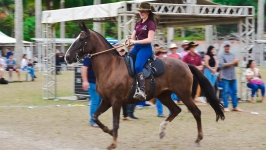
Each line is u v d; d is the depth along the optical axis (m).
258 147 9.73
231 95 15.33
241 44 18.59
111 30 52.94
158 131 11.51
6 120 13.14
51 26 19.27
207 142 10.22
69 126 12.16
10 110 15.31
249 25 18.36
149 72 9.60
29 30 56.78
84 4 49.53
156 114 14.52
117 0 50.50
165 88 9.91
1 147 9.52
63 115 14.17
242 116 14.20
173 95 16.75
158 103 13.85
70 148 9.45
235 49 42.78
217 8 17.56
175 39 56.62
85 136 10.75
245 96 18.50
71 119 13.37
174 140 10.41
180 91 9.91
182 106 16.44
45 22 19.20
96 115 9.62
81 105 16.70
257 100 18.72
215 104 10.06
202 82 10.12
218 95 16.86
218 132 11.43
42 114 14.38
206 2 18.50
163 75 9.80
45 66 19.47
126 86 9.41
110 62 9.50
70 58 9.41
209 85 10.09
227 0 55.88
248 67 18.11
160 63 9.84
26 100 18.39
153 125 12.41
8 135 10.86
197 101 16.98
